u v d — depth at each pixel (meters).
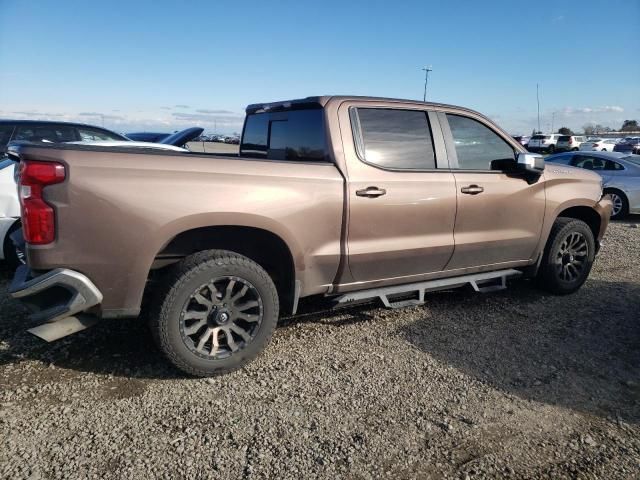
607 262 6.68
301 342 3.80
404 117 3.95
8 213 5.19
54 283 2.73
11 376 3.15
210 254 3.13
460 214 4.13
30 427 2.63
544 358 3.64
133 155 2.88
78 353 3.49
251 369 3.35
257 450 2.50
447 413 2.88
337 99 3.72
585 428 2.79
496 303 4.82
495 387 3.20
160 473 2.31
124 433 2.60
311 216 3.41
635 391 3.21
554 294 5.08
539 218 4.68
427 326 4.19
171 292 3.00
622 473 2.41
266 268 3.69
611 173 11.23
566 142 39.75
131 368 3.30
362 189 3.60
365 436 2.64
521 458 2.51
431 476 2.36
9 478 2.24
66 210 2.70
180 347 3.06
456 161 4.20
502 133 4.53
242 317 3.26
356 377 3.27
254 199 3.16
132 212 2.83
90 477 2.27
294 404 2.93
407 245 3.88
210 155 3.18
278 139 4.21
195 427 2.67
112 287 2.88
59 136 6.91
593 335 4.09
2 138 6.50
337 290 3.75
